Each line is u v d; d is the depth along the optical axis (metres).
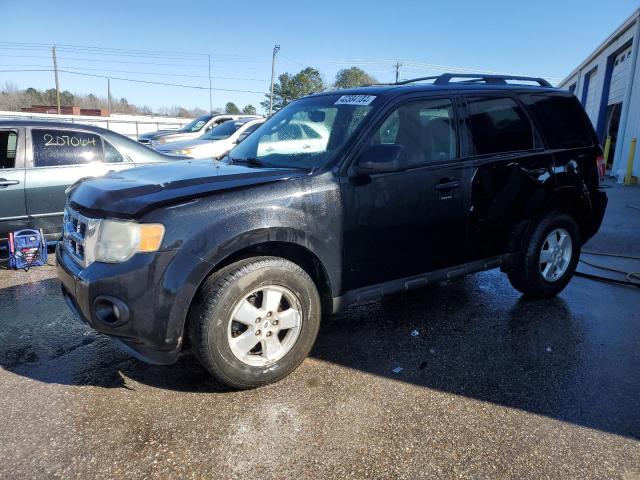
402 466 2.40
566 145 4.54
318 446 2.54
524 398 3.00
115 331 2.75
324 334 3.89
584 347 3.70
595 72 22.86
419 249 3.68
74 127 6.03
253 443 2.56
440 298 4.70
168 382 3.15
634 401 2.98
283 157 3.63
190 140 11.75
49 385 3.11
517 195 4.14
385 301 4.61
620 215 9.43
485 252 4.11
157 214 2.71
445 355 3.55
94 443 2.55
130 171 3.57
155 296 2.69
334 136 3.49
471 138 3.90
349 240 3.30
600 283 5.25
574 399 3.00
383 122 3.48
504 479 2.32
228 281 2.82
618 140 16.80
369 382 3.17
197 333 2.82
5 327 4.01
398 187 3.46
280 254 3.19
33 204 5.72
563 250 4.66
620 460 2.46
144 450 2.50
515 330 3.98
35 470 2.35
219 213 2.82
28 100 73.12
